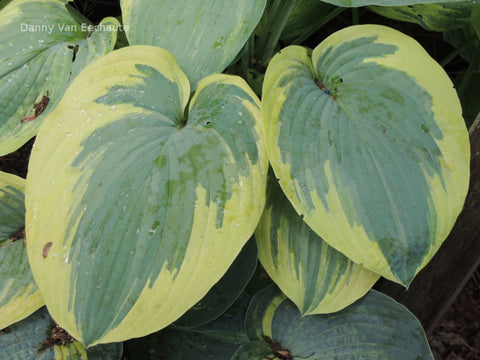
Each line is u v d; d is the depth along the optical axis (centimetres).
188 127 62
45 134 61
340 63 67
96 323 56
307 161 60
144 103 63
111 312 56
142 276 57
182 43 67
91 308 56
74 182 59
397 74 65
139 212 58
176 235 57
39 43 74
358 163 60
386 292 81
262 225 67
